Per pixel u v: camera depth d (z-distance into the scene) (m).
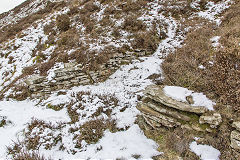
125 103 6.37
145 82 7.55
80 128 5.15
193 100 4.31
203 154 3.53
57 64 8.39
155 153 4.07
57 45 10.12
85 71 8.05
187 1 13.98
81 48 9.02
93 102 6.26
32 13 20.05
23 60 9.92
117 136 4.86
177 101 4.30
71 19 12.84
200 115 4.02
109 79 8.38
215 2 13.53
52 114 5.83
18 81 8.00
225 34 6.98
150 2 14.51
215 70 4.60
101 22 11.69
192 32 9.94
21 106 6.74
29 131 5.12
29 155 3.79
